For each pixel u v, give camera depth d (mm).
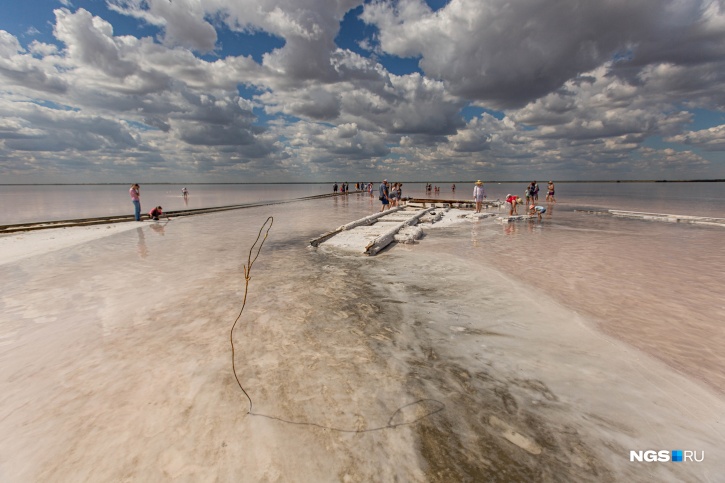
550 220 16422
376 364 3506
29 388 3180
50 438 2541
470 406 2838
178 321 4664
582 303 5211
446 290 5918
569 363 3510
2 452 2418
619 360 3561
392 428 2582
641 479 2143
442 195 42438
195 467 2250
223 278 6762
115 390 3117
